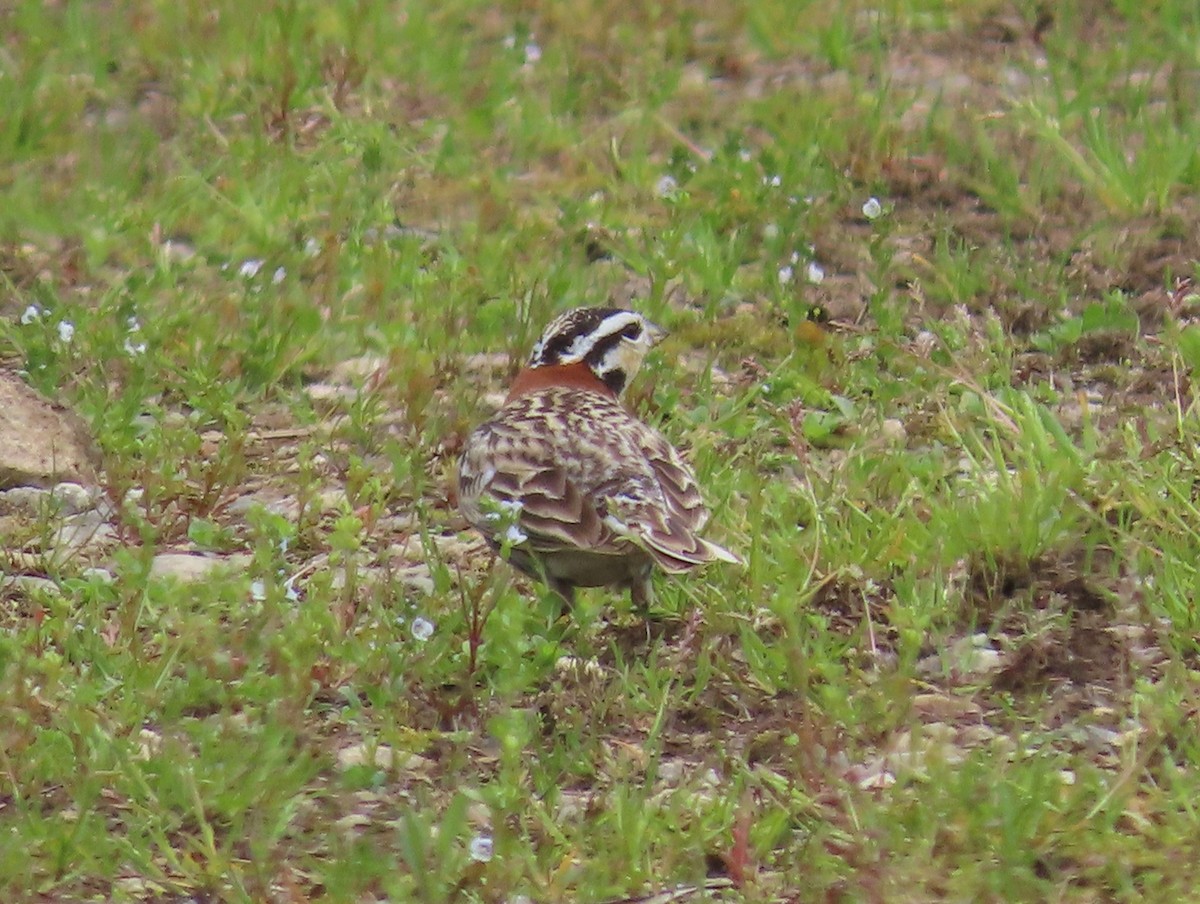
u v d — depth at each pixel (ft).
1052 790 32.19
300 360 50.08
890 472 43.42
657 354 49.47
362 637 36.42
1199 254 55.52
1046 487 41.16
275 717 33.88
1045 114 63.00
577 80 68.64
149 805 32.35
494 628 36.86
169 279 53.42
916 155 62.13
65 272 54.29
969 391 47.88
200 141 62.90
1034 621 38.42
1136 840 31.35
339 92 66.18
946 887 30.27
